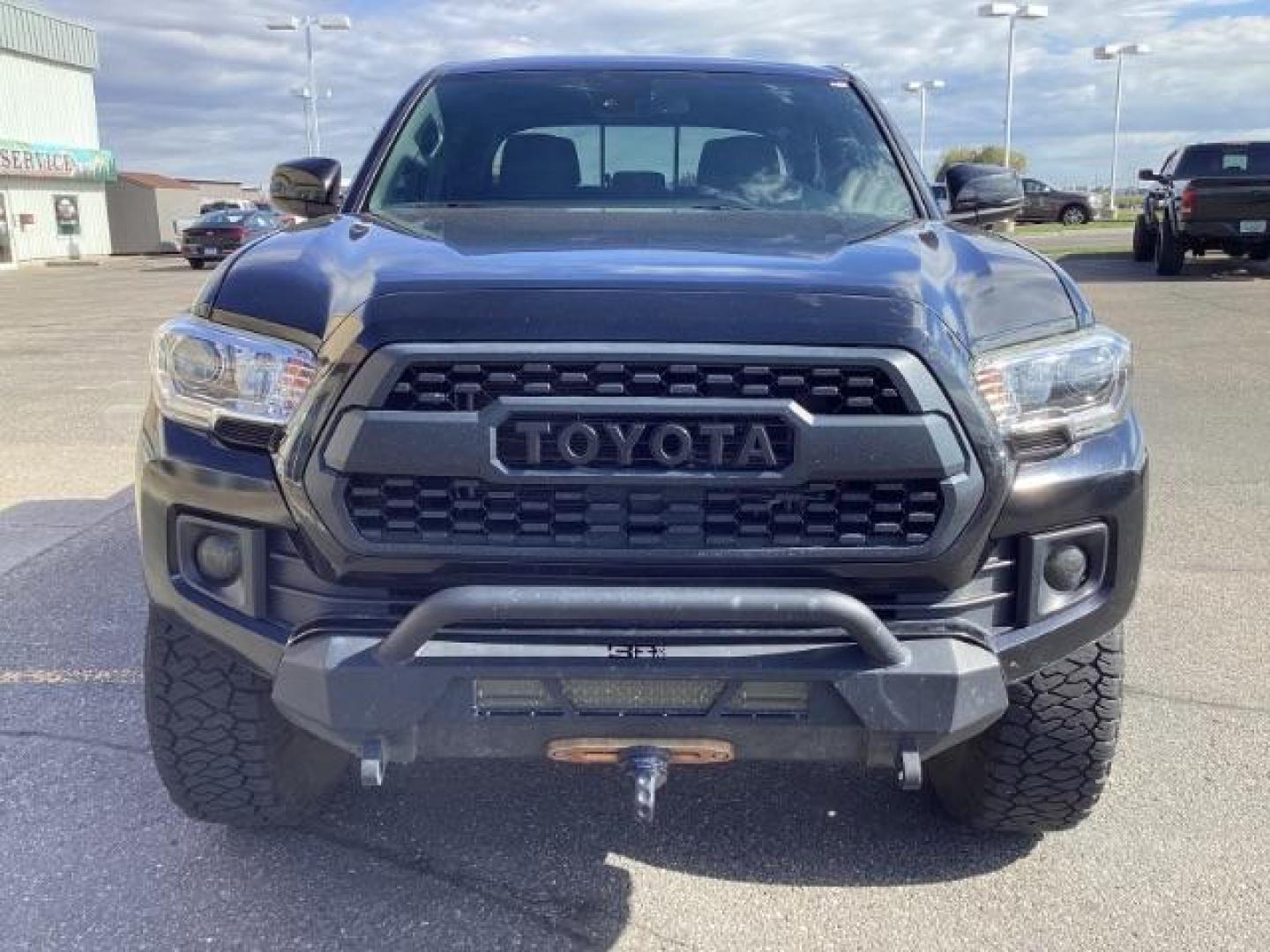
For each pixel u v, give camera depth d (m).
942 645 2.41
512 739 2.44
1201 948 2.73
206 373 2.56
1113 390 2.63
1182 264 19.23
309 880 2.99
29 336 15.26
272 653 2.52
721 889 2.96
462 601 2.27
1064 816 2.99
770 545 2.34
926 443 2.30
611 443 2.29
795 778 3.51
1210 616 4.77
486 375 2.29
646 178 3.84
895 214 3.64
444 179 3.87
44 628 4.69
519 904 2.89
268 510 2.46
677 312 2.29
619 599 2.27
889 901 2.92
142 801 3.36
